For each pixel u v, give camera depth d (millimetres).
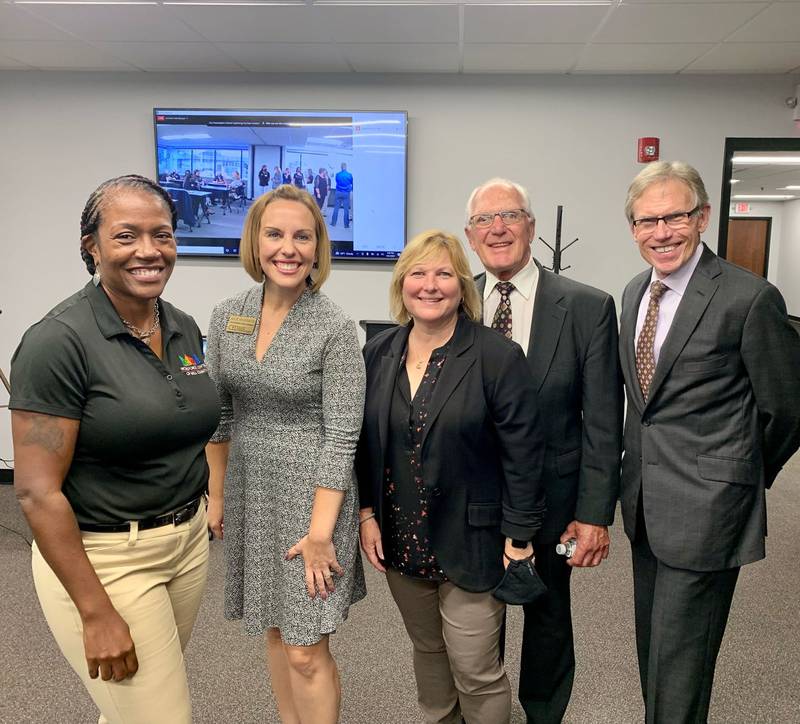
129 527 1176
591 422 1597
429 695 1655
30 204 4070
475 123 3863
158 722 1211
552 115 3836
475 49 3336
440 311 1408
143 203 1124
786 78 3713
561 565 1670
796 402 1446
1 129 4004
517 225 1572
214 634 2398
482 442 1426
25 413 1047
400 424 1451
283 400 1418
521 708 1968
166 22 3008
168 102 3920
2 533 3348
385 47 3326
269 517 1459
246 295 1527
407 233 3982
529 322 1641
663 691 1543
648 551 1664
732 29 3006
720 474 1459
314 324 1414
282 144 3836
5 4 2822
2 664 2188
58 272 4129
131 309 1194
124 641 1133
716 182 3836
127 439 1121
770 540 3311
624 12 2822
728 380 1459
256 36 3188
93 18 2973
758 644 2330
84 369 1083
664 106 3789
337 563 1430
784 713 1940
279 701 1633
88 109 3953
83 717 1919
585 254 3957
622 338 1674
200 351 1347
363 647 2324
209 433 1300
